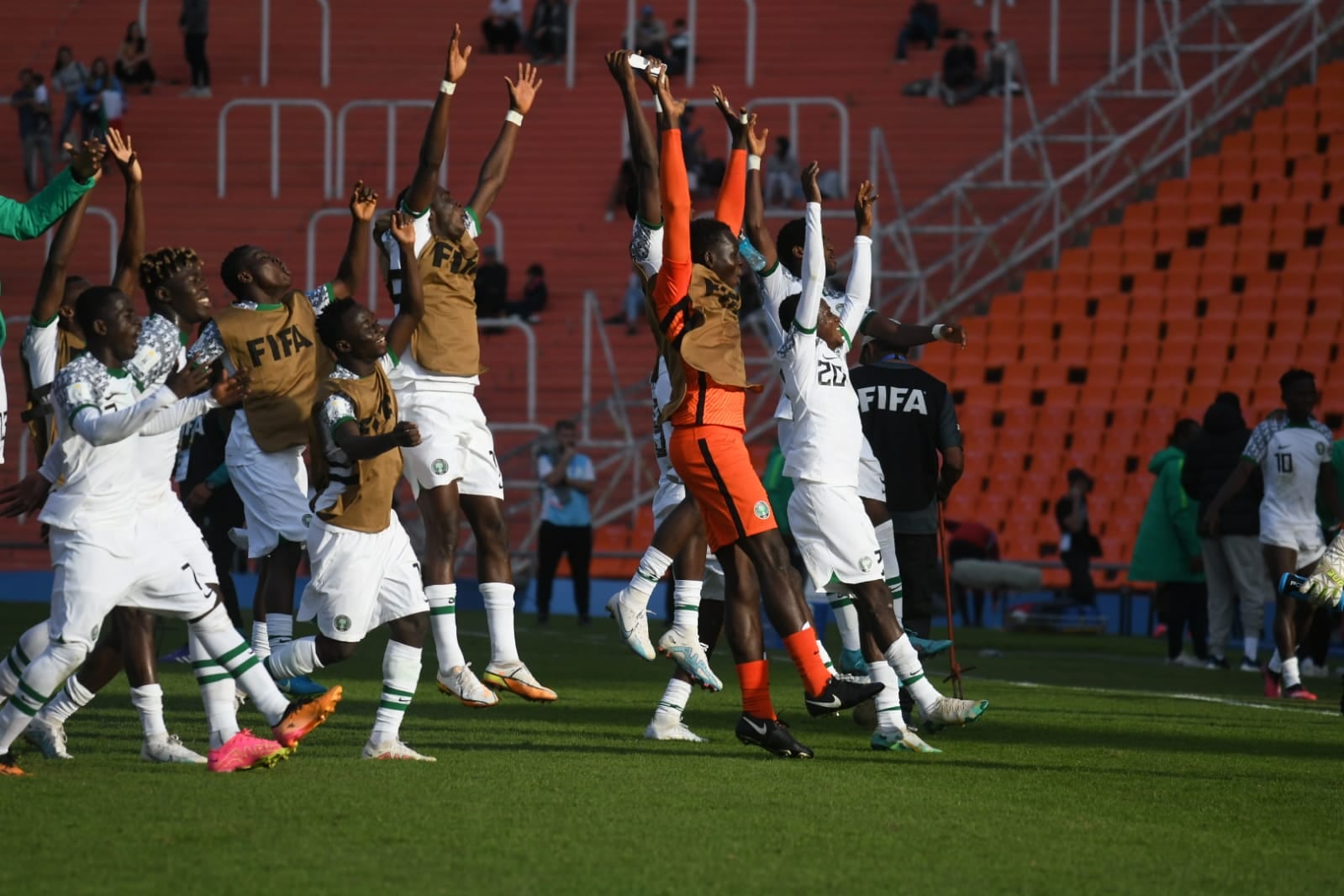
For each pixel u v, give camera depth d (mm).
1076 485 51312
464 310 22766
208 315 17844
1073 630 50781
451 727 21312
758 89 79688
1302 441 32281
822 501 19484
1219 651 38875
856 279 20219
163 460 16469
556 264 73000
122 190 76812
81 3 88875
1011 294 66625
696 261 18344
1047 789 16953
